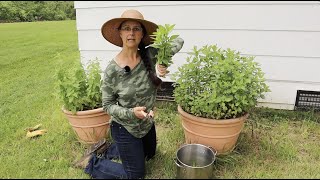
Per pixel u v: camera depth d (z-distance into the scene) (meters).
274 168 2.70
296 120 3.52
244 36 3.52
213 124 2.64
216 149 2.80
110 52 3.89
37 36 9.27
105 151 2.87
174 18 3.60
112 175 2.56
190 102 2.75
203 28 3.57
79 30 3.87
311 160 2.83
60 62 3.22
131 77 2.43
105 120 3.02
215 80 2.71
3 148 3.05
